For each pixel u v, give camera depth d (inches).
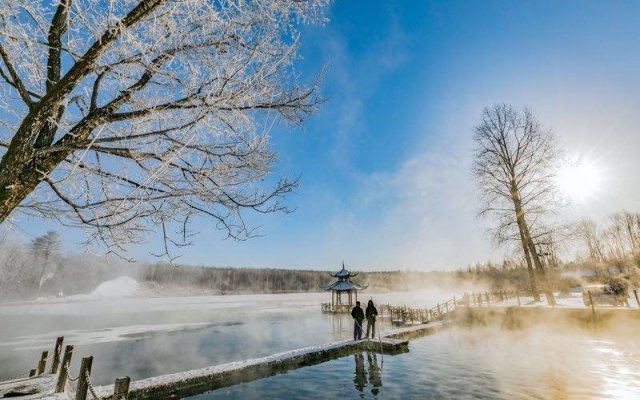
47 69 112.6
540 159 984.9
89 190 123.4
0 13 96.0
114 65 102.3
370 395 374.0
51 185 106.6
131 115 106.4
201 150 120.1
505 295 1293.1
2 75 97.7
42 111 97.3
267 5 112.2
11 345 839.1
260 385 417.4
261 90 115.8
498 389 370.3
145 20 102.9
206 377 401.7
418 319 1214.3
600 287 833.5
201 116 104.5
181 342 858.8
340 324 1214.3
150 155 108.5
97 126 106.4
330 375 458.0
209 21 106.7
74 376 530.3
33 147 103.5
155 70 102.7
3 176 92.9
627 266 1972.2
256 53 110.5
